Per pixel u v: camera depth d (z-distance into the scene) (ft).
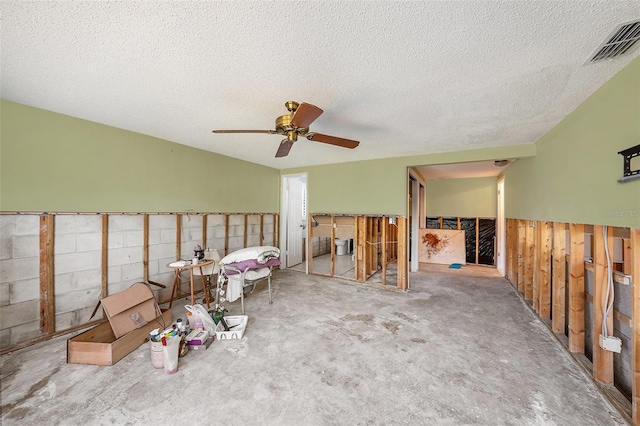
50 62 5.45
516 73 5.66
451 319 9.81
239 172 15.14
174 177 11.72
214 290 13.07
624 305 5.99
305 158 14.74
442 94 6.68
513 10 3.92
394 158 14.02
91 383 6.06
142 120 8.93
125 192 10.05
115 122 9.16
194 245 12.62
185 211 12.23
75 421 4.98
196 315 8.27
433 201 21.95
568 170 7.73
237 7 3.91
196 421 4.99
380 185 14.43
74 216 8.74
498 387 6.01
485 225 20.24
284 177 18.48
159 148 11.11
